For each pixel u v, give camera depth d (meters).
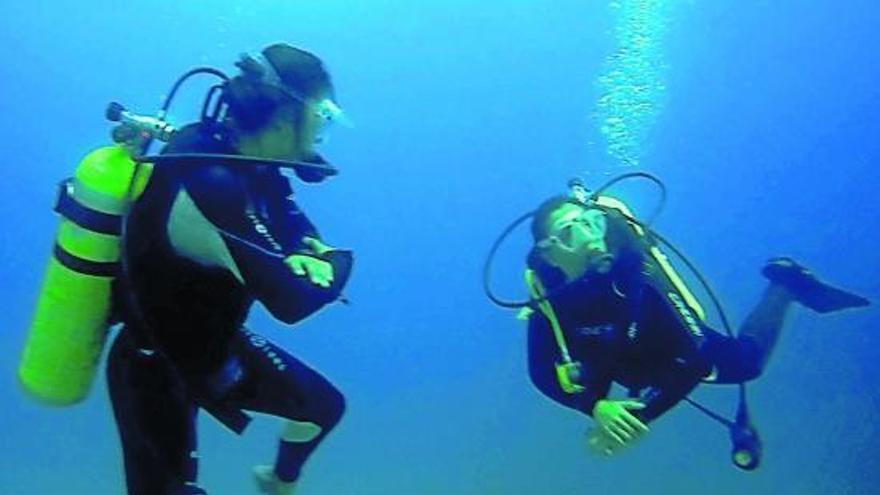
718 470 11.93
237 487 13.52
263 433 14.06
